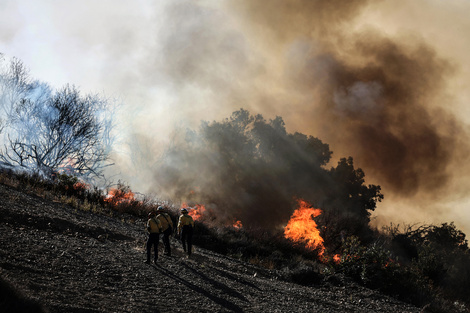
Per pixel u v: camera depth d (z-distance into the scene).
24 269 6.04
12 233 7.90
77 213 12.86
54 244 8.05
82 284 6.23
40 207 11.54
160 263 9.21
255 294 8.61
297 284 12.12
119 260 8.36
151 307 5.96
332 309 9.23
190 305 6.55
